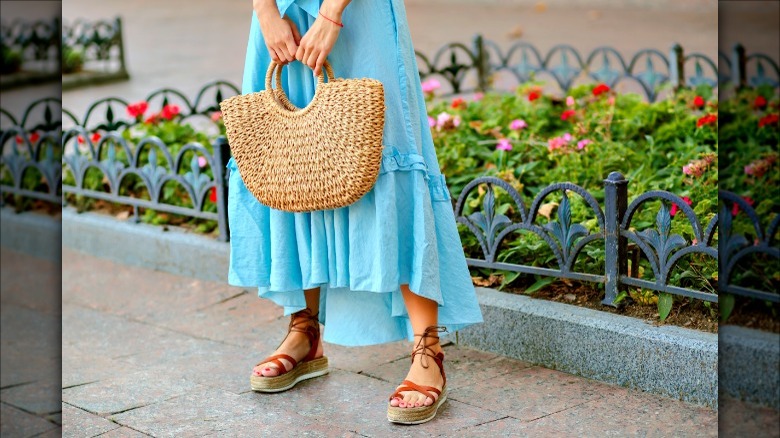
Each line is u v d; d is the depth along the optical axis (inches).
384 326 135.3
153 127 235.3
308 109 121.8
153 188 203.5
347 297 135.9
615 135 213.6
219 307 176.6
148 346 159.2
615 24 518.0
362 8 121.4
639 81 266.5
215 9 687.1
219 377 143.9
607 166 189.5
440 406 129.0
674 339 129.0
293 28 123.4
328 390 137.2
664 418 123.8
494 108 241.0
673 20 515.8
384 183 121.3
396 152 122.7
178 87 425.1
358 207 123.5
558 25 527.8
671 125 206.7
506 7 614.2
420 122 127.4
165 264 197.8
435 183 127.9
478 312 130.2
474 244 166.2
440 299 124.3
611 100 225.5
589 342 137.1
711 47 428.5
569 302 147.7
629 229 141.6
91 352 157.2
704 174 169.3
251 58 129.9
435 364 127.9
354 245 124.3
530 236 160.9
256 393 136.9
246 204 131.6
